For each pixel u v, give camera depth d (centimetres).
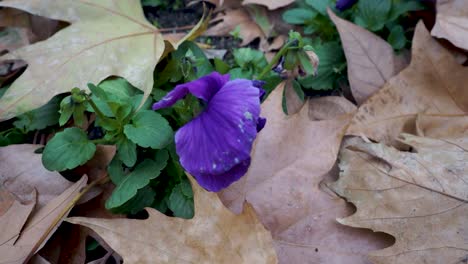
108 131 26
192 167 21
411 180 25
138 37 30
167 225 22
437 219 24
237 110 20
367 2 34
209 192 23
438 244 24
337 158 28
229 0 39
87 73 28
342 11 34
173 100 22
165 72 30
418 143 27
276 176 26
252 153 26
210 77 22
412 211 25
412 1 35
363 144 27
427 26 36
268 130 27
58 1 31
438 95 30
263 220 25
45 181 27
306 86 34
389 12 34
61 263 25
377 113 30
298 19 36
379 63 32
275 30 38
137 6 32
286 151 27
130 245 22
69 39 29
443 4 33
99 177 27
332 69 34
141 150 27
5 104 26
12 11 35
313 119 31
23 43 35
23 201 26
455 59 31
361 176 26
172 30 39
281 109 27
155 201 27
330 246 25
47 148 25
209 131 21
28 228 24
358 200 25
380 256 23
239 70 30
